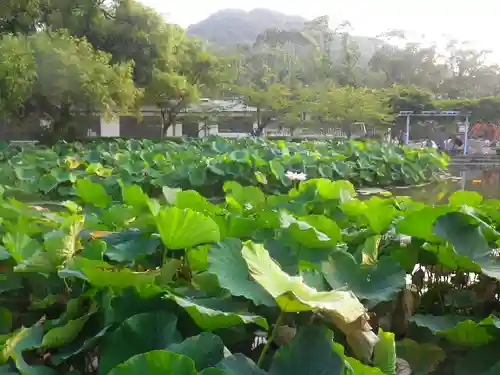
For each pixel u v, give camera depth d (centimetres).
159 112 3338
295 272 207
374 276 217
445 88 6050
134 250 231
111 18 2439
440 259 238
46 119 2633
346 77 4922
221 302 186
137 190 343
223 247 201
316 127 3506
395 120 3831
